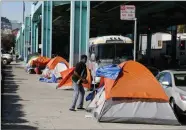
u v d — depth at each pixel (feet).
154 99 37.47
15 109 43.27
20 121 35.94
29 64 120.16
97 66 75.36
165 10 142.41
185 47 209.26
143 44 275.80
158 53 247.70
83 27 85.20
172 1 118.83
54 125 34.55
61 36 276.62
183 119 40.86
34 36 200.95
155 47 257.14
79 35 85.10
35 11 168.04
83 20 85.25
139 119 36.94
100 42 78.74
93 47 80.74
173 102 40.47
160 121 37.01
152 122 37.01
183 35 220.02
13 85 74.69
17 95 57.21
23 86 73.00
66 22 195.72
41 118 37.99
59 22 196.13
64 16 168.04
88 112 42.39
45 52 132.26
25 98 53.78
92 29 221.05
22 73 118.21
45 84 79.05
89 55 82.89
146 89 37.81
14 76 103.04
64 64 85.20
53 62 86.79
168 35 248.93
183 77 43.52
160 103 37.58
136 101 37.37
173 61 191.11
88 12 84.69
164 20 174.60
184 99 39.11
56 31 245.65
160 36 253.65
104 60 76.84
